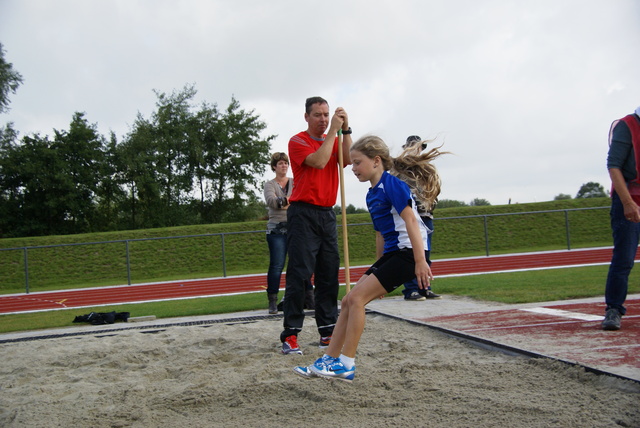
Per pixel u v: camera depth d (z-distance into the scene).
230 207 42.22
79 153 37.16
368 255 18.44
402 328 4.94
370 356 3.93
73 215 37.06
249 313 6.70
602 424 2.27
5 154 36.09
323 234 4.43
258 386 3.19
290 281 4.31
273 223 6.41
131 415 2.89
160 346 4.82
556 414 2.43
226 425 2.64
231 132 42.53
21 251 19.73
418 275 2.98
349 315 3.12
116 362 4.27
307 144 4.36
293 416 2.70
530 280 8.24
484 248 18.80
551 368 3.16
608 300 4.12
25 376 4.04
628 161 4.07
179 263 18.42
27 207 35.47
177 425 2.70
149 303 9.62
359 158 3.32
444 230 19.81
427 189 3.58
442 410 2.60
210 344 4.85
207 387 3.28
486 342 3.88
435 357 3.73
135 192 38.69
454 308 5.79
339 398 2.88
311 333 5.21
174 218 39.06
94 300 11.59
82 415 2.99
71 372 4.12
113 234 22.02
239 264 18.09
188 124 41.53
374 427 2.44
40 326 6.89
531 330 4.21
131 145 38.16
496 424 2.37
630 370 2.86
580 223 20.36
